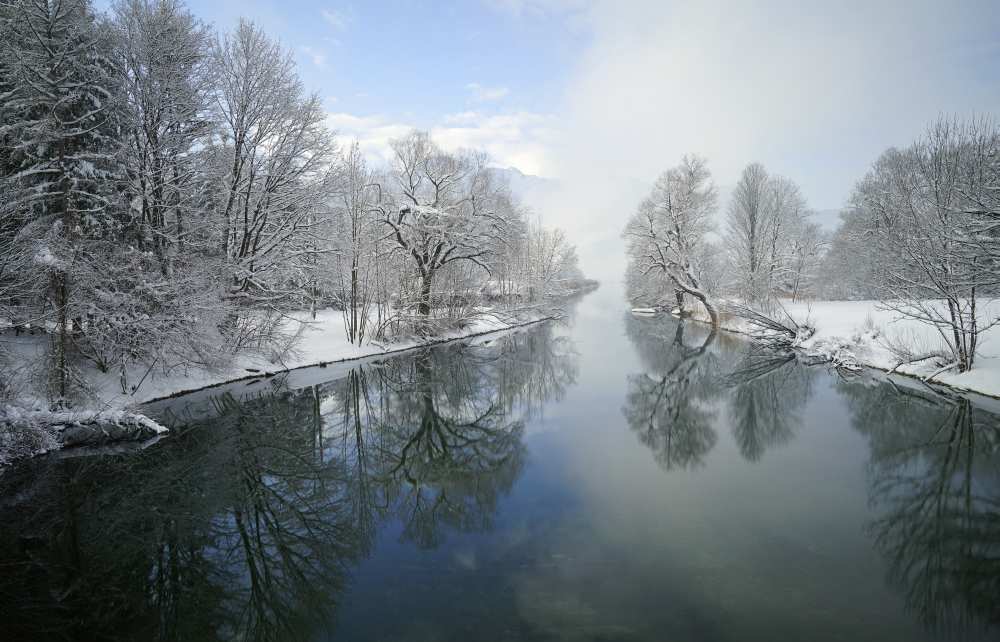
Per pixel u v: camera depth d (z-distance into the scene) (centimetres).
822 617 590
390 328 2873
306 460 1235
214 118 1908
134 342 1457
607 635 558
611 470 1109
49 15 1270
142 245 1648
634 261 5603
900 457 1152
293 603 661
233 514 948
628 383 2039
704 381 2047
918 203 1967
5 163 1405
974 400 1530
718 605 612
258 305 2048
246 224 2003
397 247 2850
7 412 1092
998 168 1590
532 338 3450
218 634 616
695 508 902
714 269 4506
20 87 1238
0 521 909
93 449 1221
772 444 1262
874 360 2094
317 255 2366
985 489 978
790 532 815
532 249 5275
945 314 1988
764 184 4178
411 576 709
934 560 720
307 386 1905
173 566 774
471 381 2094
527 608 617
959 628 567
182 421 1444
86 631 623
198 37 1827
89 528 888
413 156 2933
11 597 696
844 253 4078
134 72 1662
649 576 683
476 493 1012
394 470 1193
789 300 3922
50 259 1148
